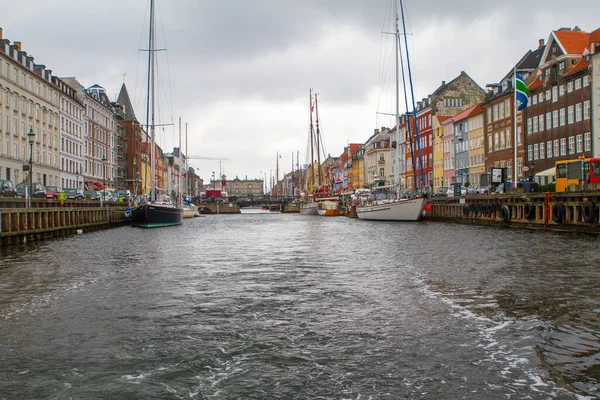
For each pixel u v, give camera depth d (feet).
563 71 202.28
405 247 103.96
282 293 56.59
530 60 249.55
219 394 29.04
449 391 28.73
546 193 142.51
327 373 31.81
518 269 69.62
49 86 267.59
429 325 41.83
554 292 53.78
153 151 205.67
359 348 36.42
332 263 81.87
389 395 28.48
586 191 125.08
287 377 31.27
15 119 226.58
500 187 191.93
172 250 106.63
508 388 28.89
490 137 267.18
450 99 346.95
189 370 32.63
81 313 47.73
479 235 129.18
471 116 290.76
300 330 41.29
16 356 35.58
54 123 276.00
